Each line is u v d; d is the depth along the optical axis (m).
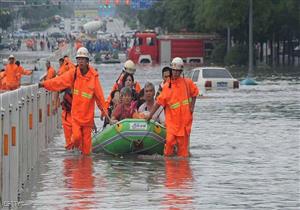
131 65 35.03
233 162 30.84
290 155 32.81
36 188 25.25
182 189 25.02
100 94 32.31
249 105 60.12
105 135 32.84
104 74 124.56
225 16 146.00
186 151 32.19
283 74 115.50
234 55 153.88
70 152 33.91
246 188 25.25
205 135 40.25
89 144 32.69
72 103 32.53
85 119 32.31
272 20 147.88
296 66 145.00
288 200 23.38
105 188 25.14
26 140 26.97
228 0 144.75
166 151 32.16
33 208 22.17
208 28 158.12
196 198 23.58
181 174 27.94
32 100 29.45
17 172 23.84
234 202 23.05
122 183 26.05
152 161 31.23
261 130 42.44
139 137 32.31
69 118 34.31
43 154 33.41
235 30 156.00
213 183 26.09
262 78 104.69
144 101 33.66
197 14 170.38
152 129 32.44
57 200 23.27
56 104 40.09
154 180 26.67
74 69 32.19
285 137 39.22
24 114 26.42
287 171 28.62
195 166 29.83
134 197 23.69
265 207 22.39
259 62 158.75
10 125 22.42
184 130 31.92
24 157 26.25
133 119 32.59
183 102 31.83
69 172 28.45
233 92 75.94
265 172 28.41
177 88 31.81
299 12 149.12
